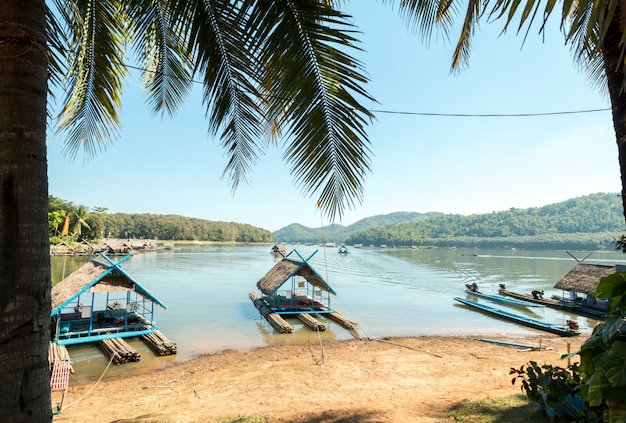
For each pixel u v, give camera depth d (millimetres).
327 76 3551
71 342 14203
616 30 2797
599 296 3512
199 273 46281
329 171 3736
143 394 9703
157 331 16234
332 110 3629
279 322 19016
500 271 53781
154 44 5238
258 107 4051
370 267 60844
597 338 3426
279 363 12758
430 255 99812
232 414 7578
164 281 38156
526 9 1957
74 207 64375
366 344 16078
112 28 4875
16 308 1946
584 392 3773
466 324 20703
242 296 29109
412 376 10727
